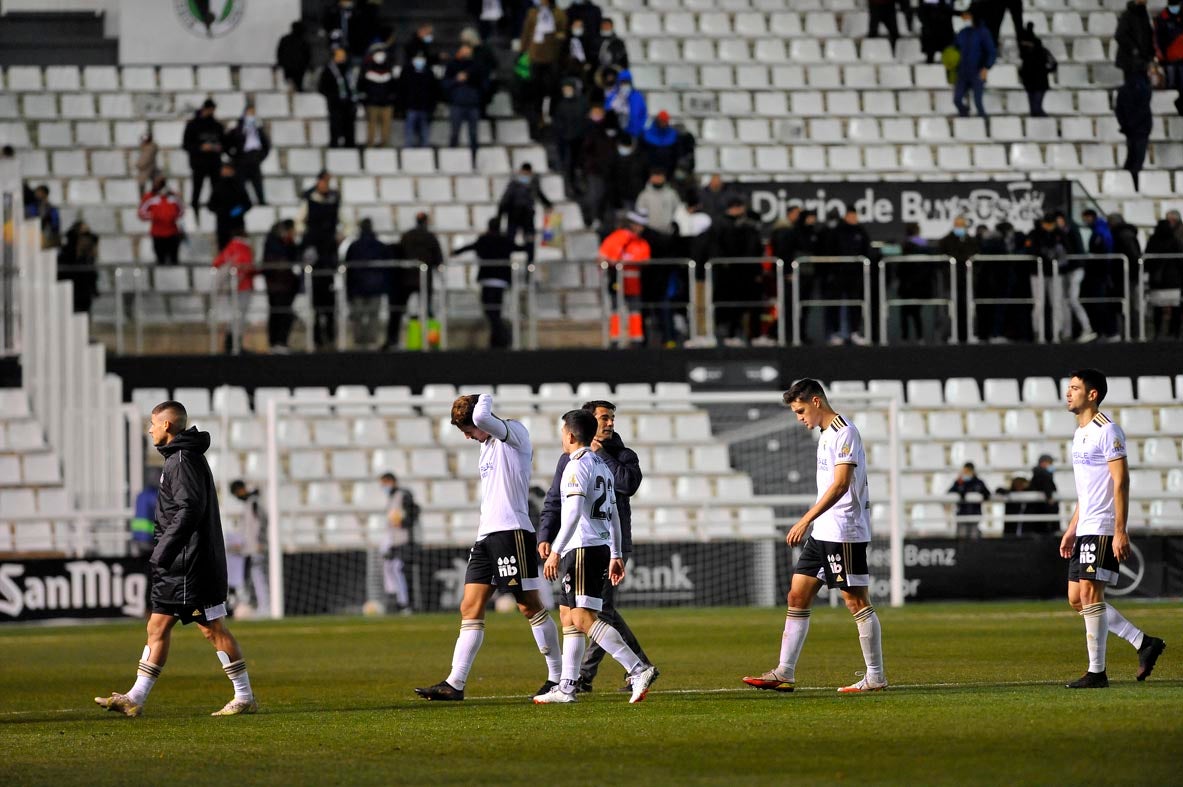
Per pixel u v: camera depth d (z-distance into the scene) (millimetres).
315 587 85938
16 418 94125
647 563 86750
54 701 42000
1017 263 104312
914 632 62000
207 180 115562
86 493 92812
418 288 101375
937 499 91625
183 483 35031
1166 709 31875
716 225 104062
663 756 27656
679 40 132750
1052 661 47125
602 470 36406
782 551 88375
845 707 34188
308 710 37250
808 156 124500
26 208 108125
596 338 104562
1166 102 129000
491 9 123562
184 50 130875
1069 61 134375
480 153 120750
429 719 34281
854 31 136000
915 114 128375
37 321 95438
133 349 101562
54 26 133500
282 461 96875
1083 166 126125
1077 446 37094
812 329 103750
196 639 68000
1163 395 104125
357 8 121688
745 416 99812
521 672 48438
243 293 101188
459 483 96438
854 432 36719
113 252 113062
